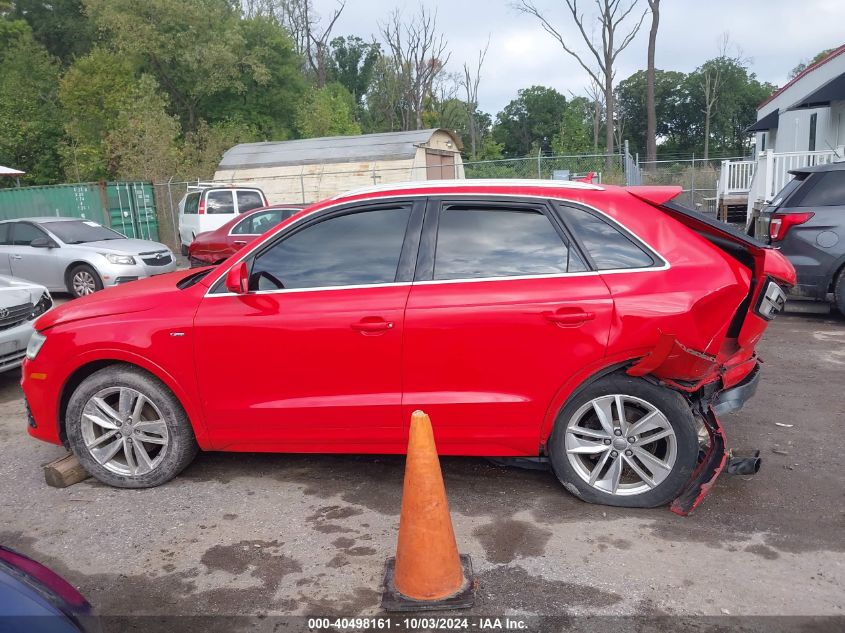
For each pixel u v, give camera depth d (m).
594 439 3.88
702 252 3.79
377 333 3.88
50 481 4.46
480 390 3.86
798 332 7.92
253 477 4.48
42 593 2.31
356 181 23.64
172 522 3.91
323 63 62.12
